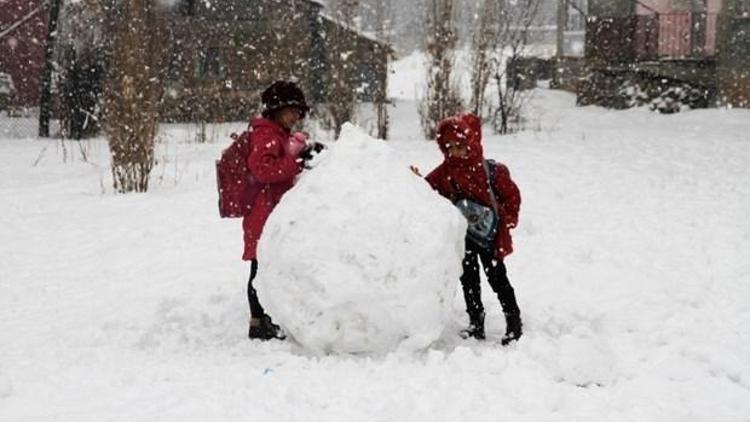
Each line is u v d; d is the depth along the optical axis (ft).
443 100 66.08
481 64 67.31
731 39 79.56
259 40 86.38
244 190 17.76
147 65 43.32
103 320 20.57
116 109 41.70
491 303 20.74
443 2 65.82
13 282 25.17
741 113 73.41
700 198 35.14
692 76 81.97
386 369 14.84
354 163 16.24
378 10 88.43
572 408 13.46
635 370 15.42
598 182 40.06
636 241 27.17
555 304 20.39
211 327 19.22
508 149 54.39
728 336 17.42
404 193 15.84
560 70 106.93
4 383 14.98
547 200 35.40
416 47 161.79
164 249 28.68
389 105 100.99
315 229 15.35
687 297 20.40
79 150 65.31
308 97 75.46
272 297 15.67
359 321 15.07
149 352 17.33
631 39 87.15
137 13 43.45
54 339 18.88
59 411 13.74
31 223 34.37
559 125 74.28
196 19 88.94
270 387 14.29
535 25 135.44
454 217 16.15
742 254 25.02
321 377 14.61
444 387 14.01
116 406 13.87
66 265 27.20
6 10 105.60
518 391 13.93
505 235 17.31
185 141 67.67
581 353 14.84
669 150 51.78
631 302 20.40
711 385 14.69
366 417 12.98
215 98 83.56
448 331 18.24
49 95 84.69
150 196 39.88
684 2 88.94
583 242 27.14
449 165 17.63
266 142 17.29
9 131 88.33
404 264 15.11
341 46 69.51
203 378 15.15
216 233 30.78
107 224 33.58
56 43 84.74
